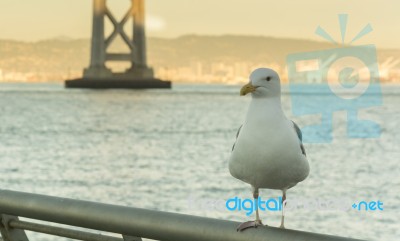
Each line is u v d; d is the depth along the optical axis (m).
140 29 177.62
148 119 92.25
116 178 35.38
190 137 63.19
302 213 24.86
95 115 101.44
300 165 2.96
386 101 181.12
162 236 2.46
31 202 2.74
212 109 121.56
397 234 21.69
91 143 56.66
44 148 51.75
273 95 2.98
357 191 31.36
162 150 51.00
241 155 2.97
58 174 36.69
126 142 57.78
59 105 130.38
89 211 2.58
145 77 185.88
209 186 32.72
